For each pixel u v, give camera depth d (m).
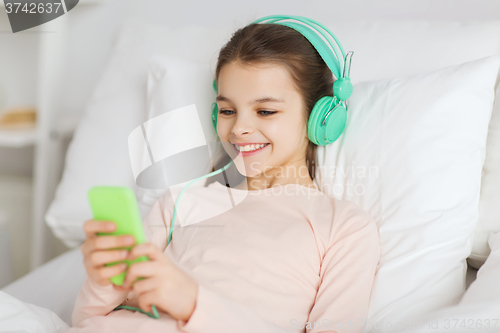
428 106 0.83
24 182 1.74
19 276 1.72
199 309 0.56
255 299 0.70
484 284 0.64
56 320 0.72
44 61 1.48
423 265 0.74
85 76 1.63
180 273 0.56
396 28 1.06
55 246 1.65
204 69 1.10
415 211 0.79
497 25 0.99
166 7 1.48
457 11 1.18
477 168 0.80
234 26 1.39
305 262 0.76
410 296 0.72
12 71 1.78
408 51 1.02
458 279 0.74
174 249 0.82
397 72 1.01
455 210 0.77
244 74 0.85
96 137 1.22
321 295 0.73
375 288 0.75
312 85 0.90
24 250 1.72
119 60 1.30
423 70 0.99
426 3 1.20
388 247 0.79
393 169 0.83
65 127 1.54
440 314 0.60
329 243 0.79
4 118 1.66
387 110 0.88
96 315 0.66
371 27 1.08
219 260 0.76
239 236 0.79
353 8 1.28
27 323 0.63
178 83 1.08
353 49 1.06
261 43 0.85
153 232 0.87
